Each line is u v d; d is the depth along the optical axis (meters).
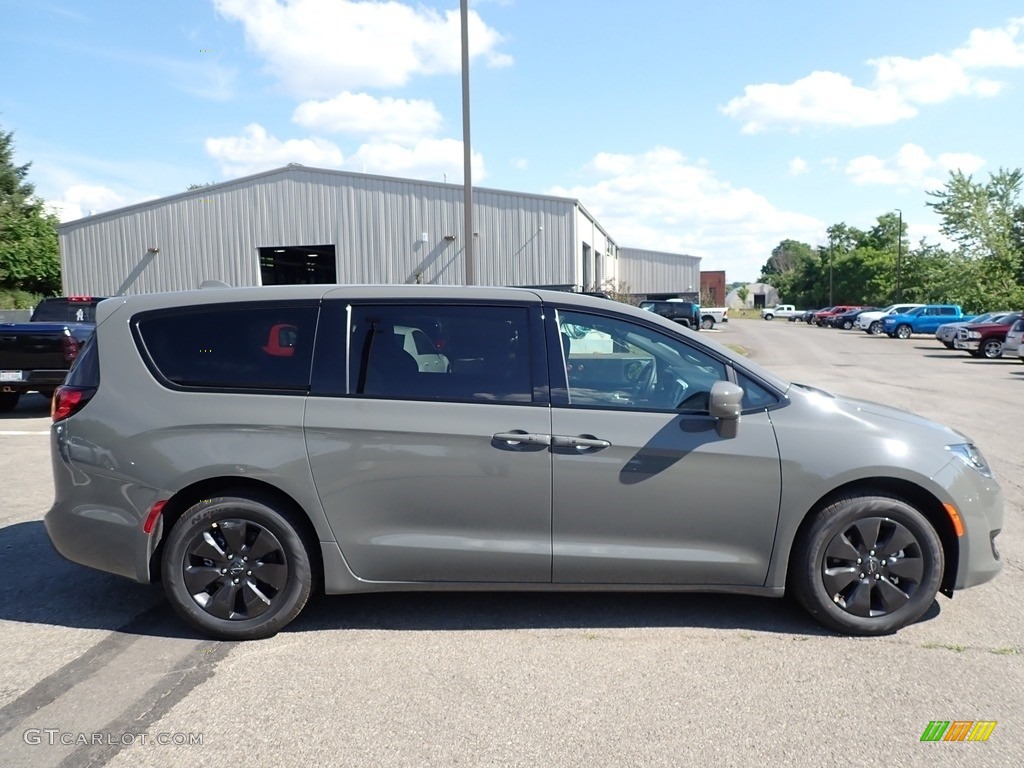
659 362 4.03
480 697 3.35
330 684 3.47
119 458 3.93
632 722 3.14
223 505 3.90
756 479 3.88
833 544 3.93
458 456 3.87
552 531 3.92
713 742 3.00
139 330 4.11
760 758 2.90
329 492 3.88
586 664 3.66
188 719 3.18
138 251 31.91
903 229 96.94
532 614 4.26
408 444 3.87
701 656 3.74
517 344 4.01
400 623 4.15
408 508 3.91
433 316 4.04
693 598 4.49
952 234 54.91
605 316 4.07
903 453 3.90
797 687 3.43
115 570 3.98
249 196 30.53
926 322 40.53
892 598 3.95
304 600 3.98
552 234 28.59
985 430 10.30
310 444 3.88
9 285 43.91
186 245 31.34
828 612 3.95
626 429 3.87
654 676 3.54
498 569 3.94
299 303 4.09
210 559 3.94
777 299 136.12
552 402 3.92
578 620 4.18
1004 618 4.19
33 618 4.23
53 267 45.88
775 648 3.83
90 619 4.22
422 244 29.25
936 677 3.53
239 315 4.09
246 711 3.24
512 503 3.90
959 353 28.38
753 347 31.61
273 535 3.92
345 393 3.94
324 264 36.41
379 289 4.11
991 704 3.29
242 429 3.90
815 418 3.96
